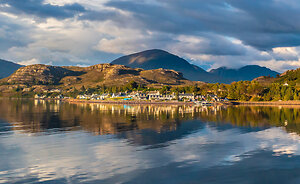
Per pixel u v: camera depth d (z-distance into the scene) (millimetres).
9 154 40125
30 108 158250
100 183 27859
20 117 99562
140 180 28656
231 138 52625
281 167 32938
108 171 31703
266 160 36000
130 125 74750
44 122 82562
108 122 82750
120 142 49000
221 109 153750
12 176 30109
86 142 49062
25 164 34781
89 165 34094
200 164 34281
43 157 38281
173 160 36219
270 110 142875
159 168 32656
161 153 40188
